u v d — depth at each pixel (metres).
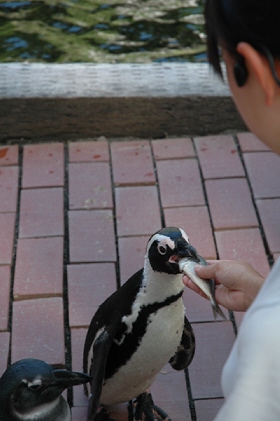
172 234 2.34
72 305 3.45
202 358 3.19
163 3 6.20
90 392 2.82
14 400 2.38
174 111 4.52
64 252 3.78
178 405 3.00
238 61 0.92
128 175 4.28
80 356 3.21
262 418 0.87
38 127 4.53
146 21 6.00
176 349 2.67
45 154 4.45
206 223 3.94
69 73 4.63
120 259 3.72
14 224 3.94
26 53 5.62
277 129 0.94
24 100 4.42
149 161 4.39
